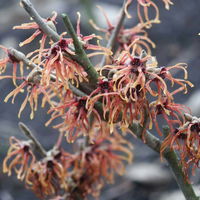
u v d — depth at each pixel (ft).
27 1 1.30
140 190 2.59
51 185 1.58
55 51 1.29
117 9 2.74
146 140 1.36
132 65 1.29
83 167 1.64
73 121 1.36
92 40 2.87
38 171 1.57
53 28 1.32
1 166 2.68
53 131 2.99
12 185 2.74
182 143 1.39
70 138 1.37
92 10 2.62
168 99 1.30
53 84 1.34
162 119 2.74
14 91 1.36
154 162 2.73
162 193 2.56
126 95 1.29
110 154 1.66
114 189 2.64
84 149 1.63
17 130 2.61
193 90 2.94
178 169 1.37
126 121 1.30
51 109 1.36
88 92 1.35
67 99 1.37
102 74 1.32
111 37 1.62
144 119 1.33
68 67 1.30
